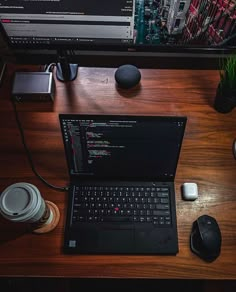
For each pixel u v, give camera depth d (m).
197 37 1.13
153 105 1.29
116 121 0.99
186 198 1.12
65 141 1.05
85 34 1.12
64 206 1.12
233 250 1.06
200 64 1.39
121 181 1.13
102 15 1.06
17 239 1.07
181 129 1.01
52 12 1.06
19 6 1.04
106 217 1.09
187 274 1.03
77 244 1.06
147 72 1.35
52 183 1.15
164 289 1.46
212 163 1.19
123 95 1.30
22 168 1.18
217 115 1.27
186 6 1.03
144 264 1.04
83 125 1.00
